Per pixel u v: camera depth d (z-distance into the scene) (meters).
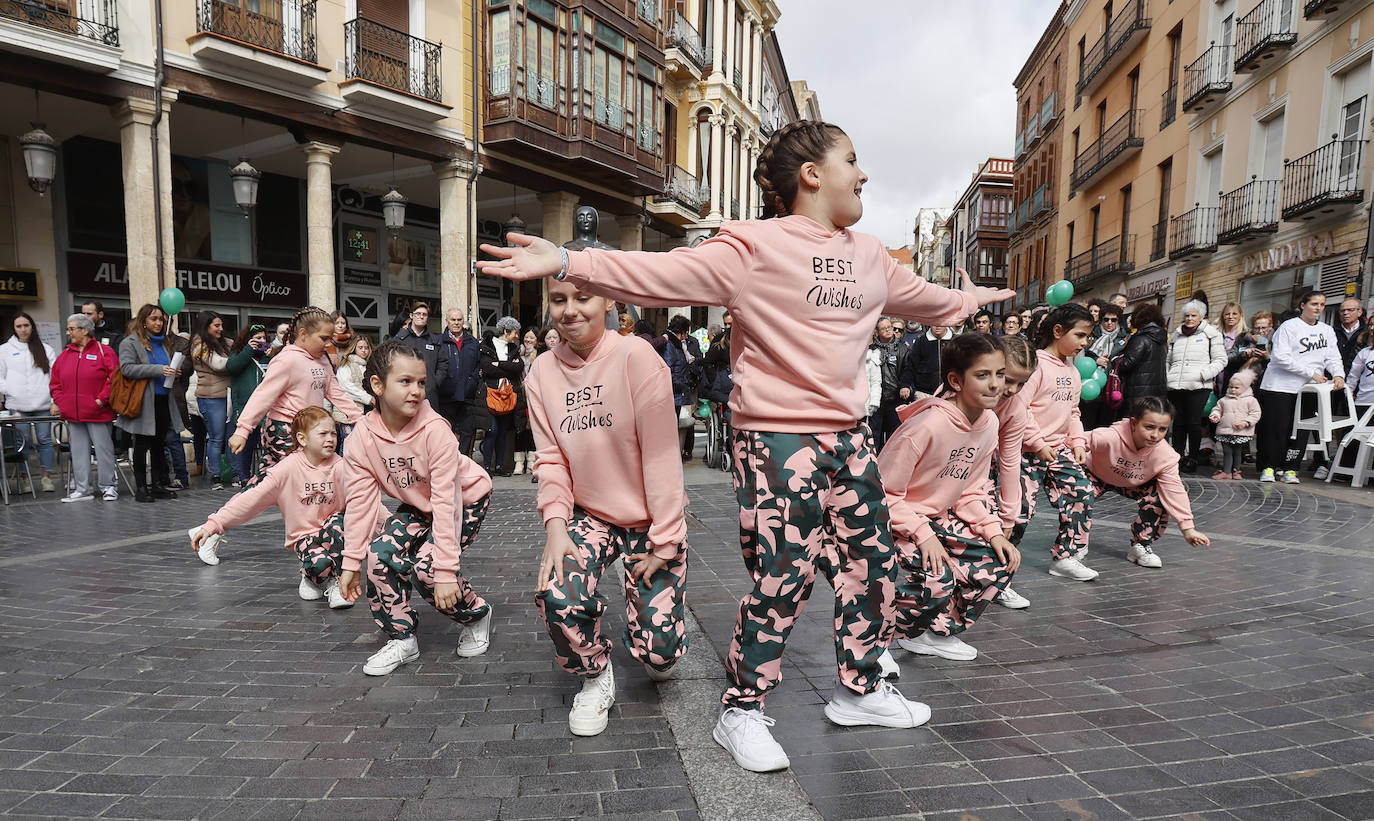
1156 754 2.38
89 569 4.89
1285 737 2.48
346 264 17.20
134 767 2.33
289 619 3.87
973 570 3.09
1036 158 33.34
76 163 12.98
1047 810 2.06
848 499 2.41
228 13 11.47
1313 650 3.29
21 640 3.53
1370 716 2.63
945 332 8.48
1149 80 20.97
